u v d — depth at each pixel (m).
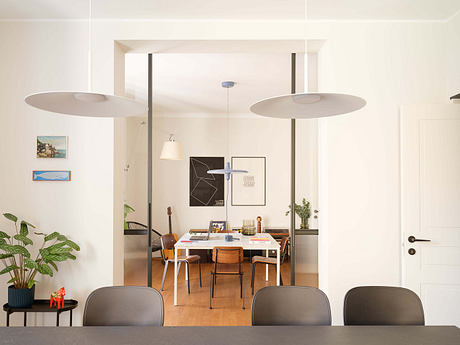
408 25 3.10
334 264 3.03
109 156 3.06
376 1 2.77
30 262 2.67
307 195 3.36
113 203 3.05
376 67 3.09
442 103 3.07
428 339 1.58
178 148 5.53
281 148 7.14
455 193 2.94
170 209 6.96
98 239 3.04
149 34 3.08
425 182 2.95
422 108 2.96
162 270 6.20
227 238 4.61
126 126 3.84
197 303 4.32
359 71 3.09
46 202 3.04
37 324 3.05
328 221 3.04
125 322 1.90
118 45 3.20
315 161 3.35
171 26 3.09
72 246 2.86
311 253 3.34
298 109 1.73
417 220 2.94
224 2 2.78
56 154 3.05
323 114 1.79
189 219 7.11
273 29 3.09
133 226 6.37
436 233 2.93
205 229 6.96
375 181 3.06
